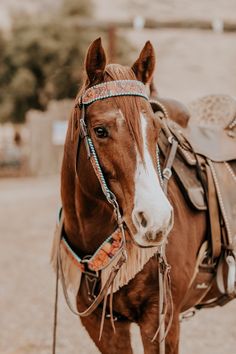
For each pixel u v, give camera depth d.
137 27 20.11
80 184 3.40
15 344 6.42
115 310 3.59
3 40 36.31
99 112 3.17
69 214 3.66
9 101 35.94
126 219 3.05
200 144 4.18
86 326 3.76
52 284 8.87
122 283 3.43
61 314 7.44
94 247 3.59
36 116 27.70
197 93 58.75
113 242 3.48
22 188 22.44
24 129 39.19
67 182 3.59
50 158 27.84
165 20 20.03
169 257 3.57
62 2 41.03
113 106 3.16
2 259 10.60
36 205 17.31
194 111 4.57
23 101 36.03
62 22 36.25
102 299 3.58
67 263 3.76
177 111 4.32
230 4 89.88
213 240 3.93
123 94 3.19
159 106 4.15
